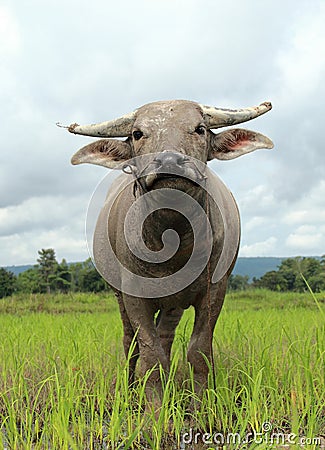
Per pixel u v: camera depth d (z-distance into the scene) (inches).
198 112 139.8
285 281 928.3
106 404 161.3
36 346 238.1
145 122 134.3
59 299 719.7
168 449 132.6
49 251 1170.6
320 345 167.5
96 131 148.6
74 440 131.4
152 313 159.3
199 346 157.5
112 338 269.0
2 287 1117.1
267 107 149.0
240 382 171.3
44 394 166.1
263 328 243.6
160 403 146.6
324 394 151.1
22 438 139.0
